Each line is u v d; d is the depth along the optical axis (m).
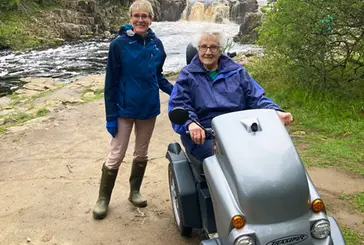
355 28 7.46
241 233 2.40
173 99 3.34
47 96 10.76
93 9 30.86
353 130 6.21
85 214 4.38
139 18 3.82
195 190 3.41
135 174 4.43
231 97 3.31
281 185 2.43
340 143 5.79
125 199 4.63
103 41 26.95
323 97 7.53
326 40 7.52
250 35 23.09
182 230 3.72
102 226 4.12
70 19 29.06
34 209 4.55
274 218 2.42
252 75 9.30
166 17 36.72
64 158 6.04
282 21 7.73
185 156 3.71
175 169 3.55
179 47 23.88
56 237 3.98
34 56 21.67
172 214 4.29
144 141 4.26
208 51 3.30
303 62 7.86
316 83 7.80
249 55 13.38
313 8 7.23
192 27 32.47
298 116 7.00
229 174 2.60
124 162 5.71
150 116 4.09
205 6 35.97
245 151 2.59
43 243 3.90
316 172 5.00
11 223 4.27
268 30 8.46
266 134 2.67
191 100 3.36
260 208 2.41
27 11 28.03
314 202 2.50
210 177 2.77
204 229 3.31
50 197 4.81
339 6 7.00
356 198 4.37
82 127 7.48
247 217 2.43
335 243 2.58
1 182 5.31
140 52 3.89
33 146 6.60
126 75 3.92
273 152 2.56
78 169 5.62
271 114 2.81
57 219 4.31
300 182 2.46
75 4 30.44
